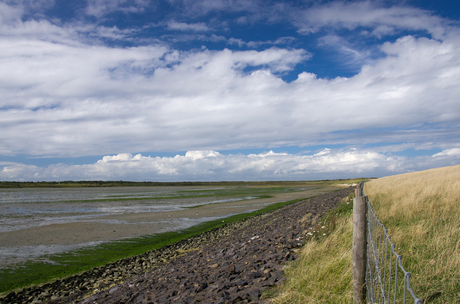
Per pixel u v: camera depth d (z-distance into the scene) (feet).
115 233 73.15
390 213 30.73
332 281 16.26
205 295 20.22
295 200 168.76
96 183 570.87
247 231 64.08
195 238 68.28
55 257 51.72
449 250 16.52
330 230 29.99
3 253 53.57
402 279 15.06
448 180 53.88
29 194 257.14
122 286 33.37
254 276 21.42
